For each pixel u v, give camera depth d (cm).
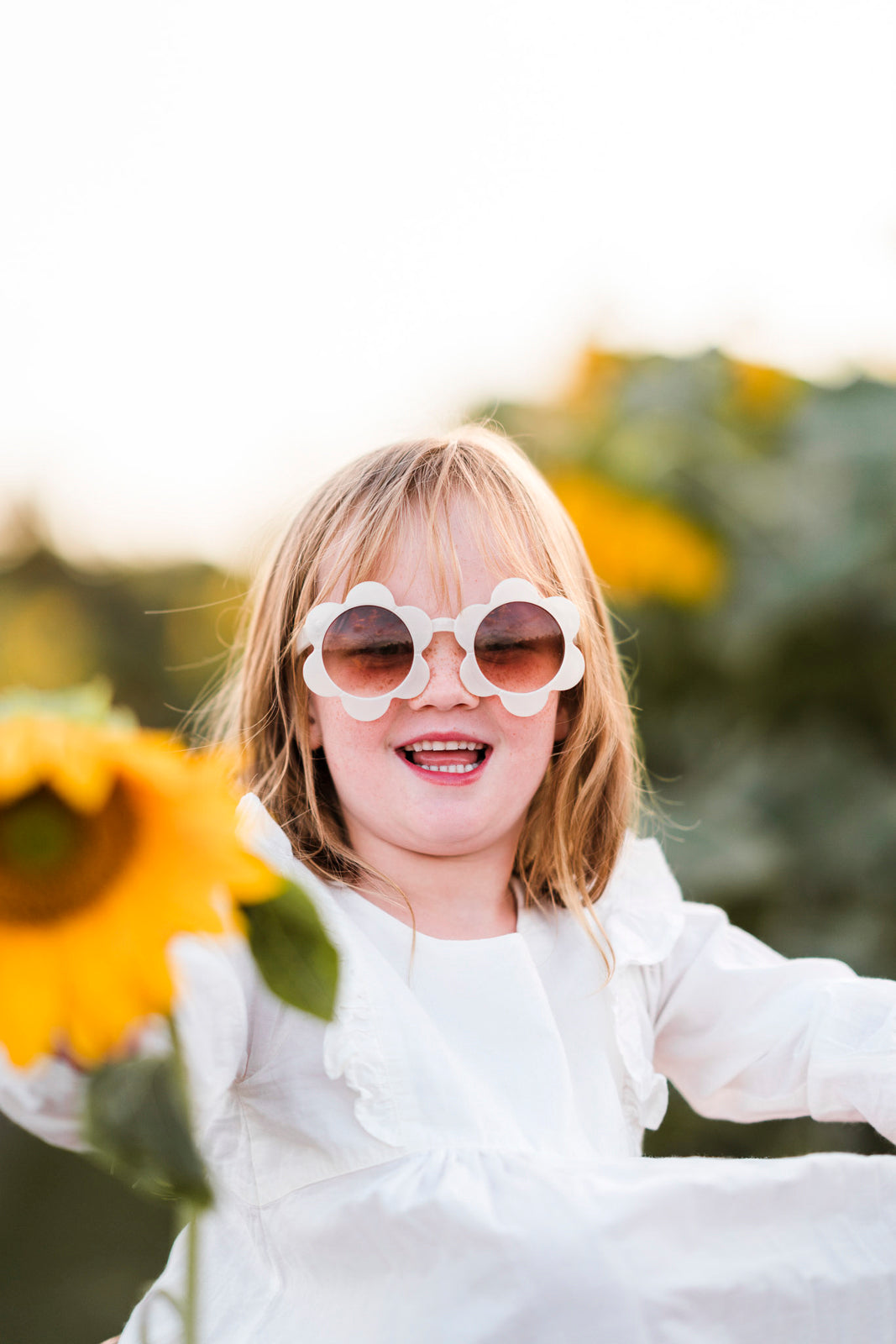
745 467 281
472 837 150
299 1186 135
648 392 299
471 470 163
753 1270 127
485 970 150
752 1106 161
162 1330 133
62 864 69
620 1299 122
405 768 150
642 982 166
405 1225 127
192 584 446
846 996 155
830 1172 135
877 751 267
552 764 170
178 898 70
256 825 147
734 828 255
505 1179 129
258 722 169
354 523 158
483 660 148
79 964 68
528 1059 145
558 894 170
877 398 288
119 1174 84
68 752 65
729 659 268
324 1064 132
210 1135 137
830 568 259
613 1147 148
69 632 434
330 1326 127
